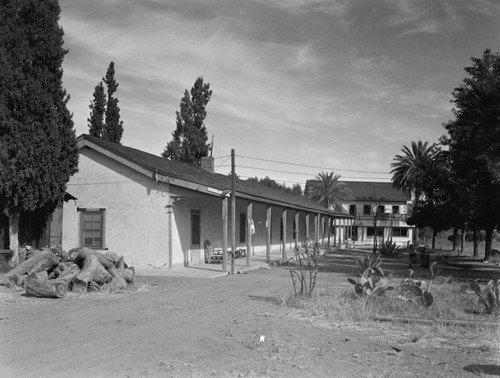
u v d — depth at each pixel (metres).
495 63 20.77
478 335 8.90
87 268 13.86
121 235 22.02
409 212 82.06
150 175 21.36
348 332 9.09
